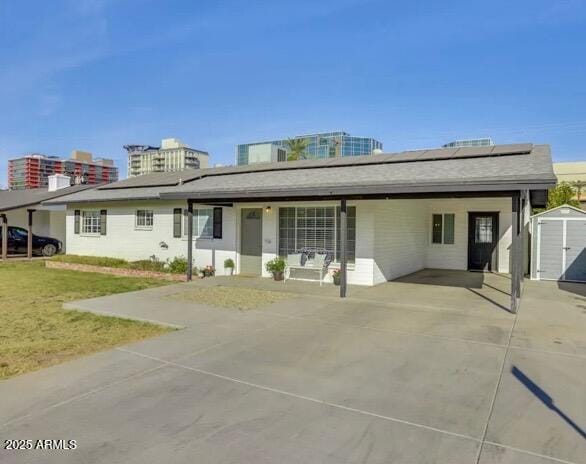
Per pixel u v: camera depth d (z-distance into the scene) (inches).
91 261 613.0
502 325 270.5
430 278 504.1
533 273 498.9
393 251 496.1
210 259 551.5
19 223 880.3
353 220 446.6
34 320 287.1
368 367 191.6
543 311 314.2
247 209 522.3
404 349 218.8
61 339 240.1
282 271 474.9
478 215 590.9
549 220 493.7
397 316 296.4
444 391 164.2
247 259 523.8
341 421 138.9
